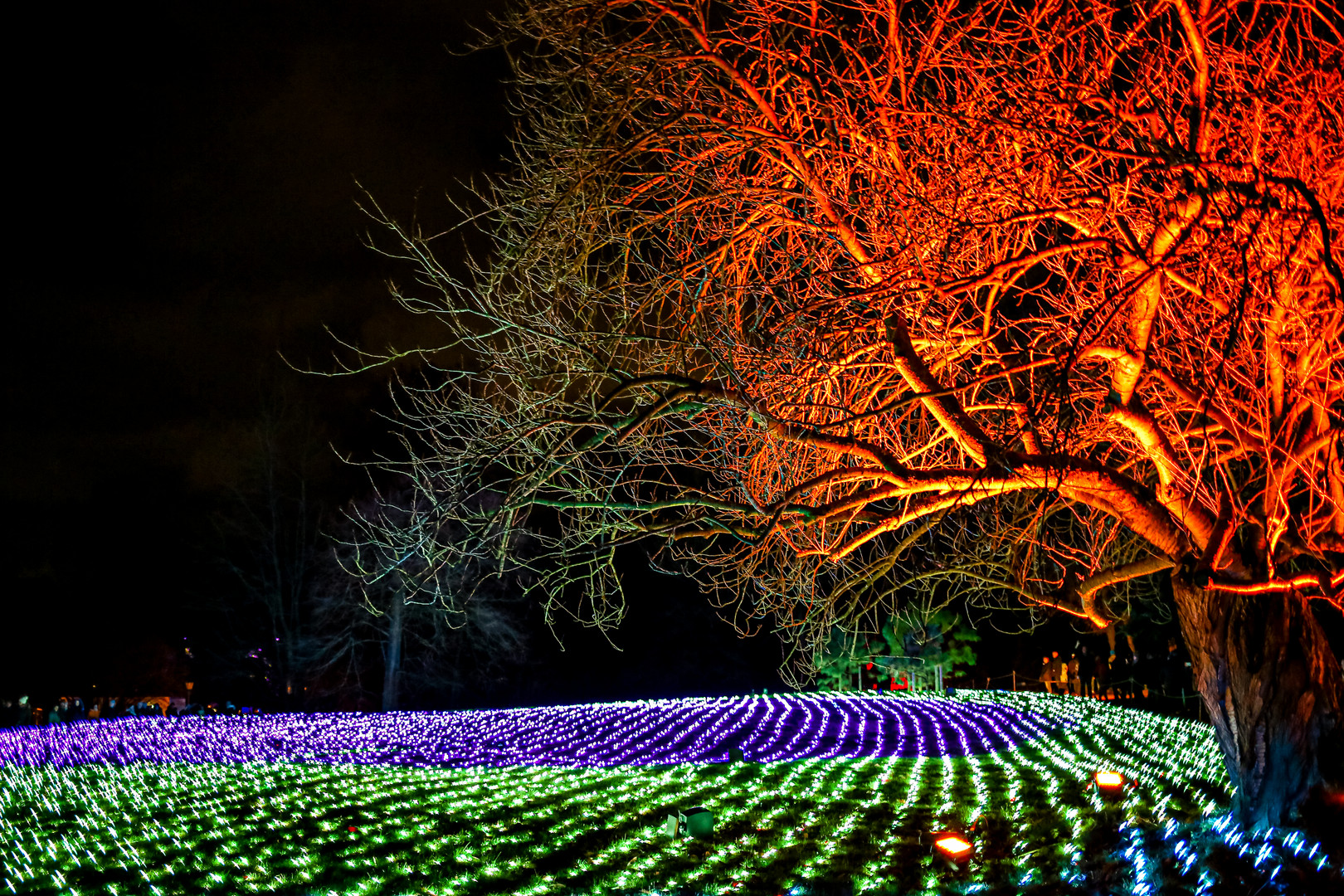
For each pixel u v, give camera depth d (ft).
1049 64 25.27
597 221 26.37
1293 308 22.56
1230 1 24.12
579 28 26.50
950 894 28.86
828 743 68.08
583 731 81.41
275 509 133.28
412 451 25.57
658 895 30.27
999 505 31.04
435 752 71.46
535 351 25.98
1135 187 24.48
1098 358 26.48
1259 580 24.08
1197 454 27.30
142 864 36.83
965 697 101.81
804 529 27.58
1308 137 24.13
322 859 36.42
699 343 23.93
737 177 27.07
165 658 158.30
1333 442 23.73
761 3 26.61
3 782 60.13
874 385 27.40
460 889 31.86
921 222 24.77
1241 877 25.66
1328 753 26.78
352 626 126.93
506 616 125.39
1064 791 44.32
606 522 25.70
